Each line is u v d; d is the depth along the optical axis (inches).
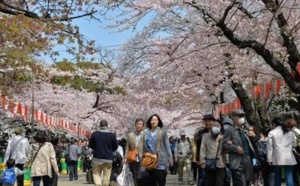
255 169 465.4
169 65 718.5
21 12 498.6
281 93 913.5
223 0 516.7
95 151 490.0
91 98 1553.9
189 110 984.9
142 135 434.9
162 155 426.0
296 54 548.1
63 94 1469.0
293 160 440.5
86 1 521.0
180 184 783.1
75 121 1513.3
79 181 925.2
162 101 841.5
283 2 518.0
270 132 445.7
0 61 567.8
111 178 576.1
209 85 759.7
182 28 681.6
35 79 982.4
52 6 521.7
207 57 683.4
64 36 512.1
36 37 504.1
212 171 422.0
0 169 695.1
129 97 885.8
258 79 737.0
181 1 534.6
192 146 657.6
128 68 748.6
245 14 564.7
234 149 405.7
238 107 788.0
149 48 717.3
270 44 598.2
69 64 601.6
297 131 473.1
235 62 679.7
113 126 1518.2
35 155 475.2
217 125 440.1
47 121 1086.4
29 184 612.4
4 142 1428.4
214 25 556.4
